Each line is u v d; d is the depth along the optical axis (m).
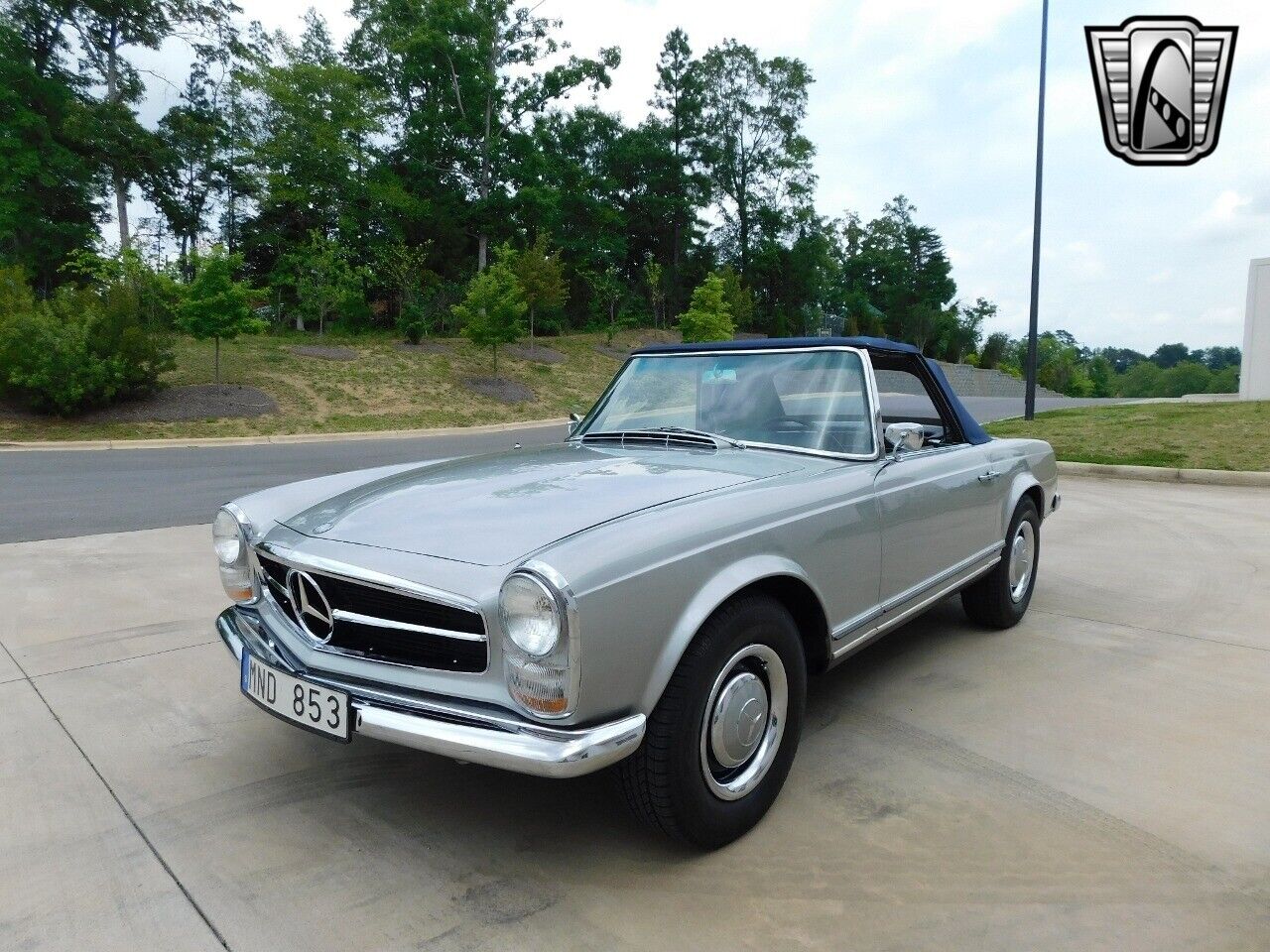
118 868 2.34
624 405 3.76
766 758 2.48
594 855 2.37
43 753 3.05
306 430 17.23
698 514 2.35
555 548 2.04
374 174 37.59
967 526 3.75
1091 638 4.27
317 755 3.04
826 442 3.20
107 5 34.34
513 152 39.66
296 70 33.59
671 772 2.18
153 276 21.62
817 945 1.97
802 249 52.12
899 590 3.23
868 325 61.41
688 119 48.72
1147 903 2.11
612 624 2.00
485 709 2.07
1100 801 2.63
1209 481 9.34
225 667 3.91
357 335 30.97
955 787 2.73
